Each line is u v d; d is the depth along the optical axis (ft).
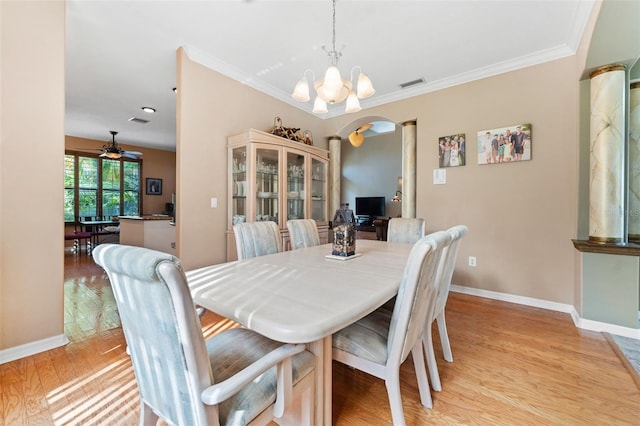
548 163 9.11
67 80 11.01
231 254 10.02
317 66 9.90
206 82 9.46
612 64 7.13
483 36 8.13
